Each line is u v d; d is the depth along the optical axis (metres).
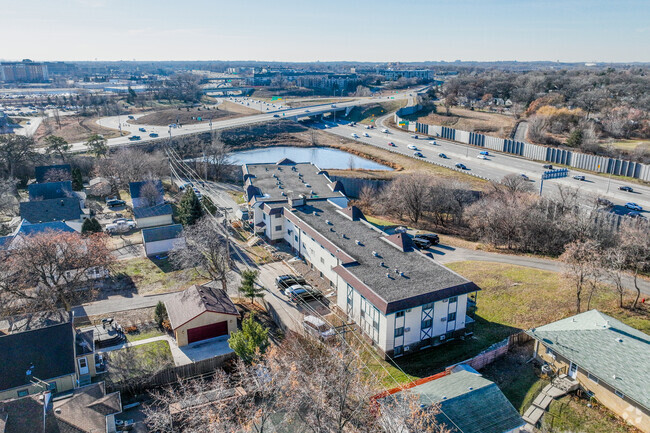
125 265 72.81
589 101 189.38
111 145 149.25
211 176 132.00
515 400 41.41
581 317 48.62
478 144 157.38
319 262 66.38
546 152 133.25
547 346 44.50
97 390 41.44
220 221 89.81
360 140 177.12
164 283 66.88
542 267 69.25
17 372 41.91
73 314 55.09
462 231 90.38
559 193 95.69
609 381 38.72
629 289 59.62
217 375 43.03
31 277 58.06
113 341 51.59
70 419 37.19
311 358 44.38
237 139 181.50
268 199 82.00
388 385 42.84
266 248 77.56
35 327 48.66
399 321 47.00
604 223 75.56
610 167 117.75
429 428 32.56
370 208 103.50
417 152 149.25
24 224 80.50
